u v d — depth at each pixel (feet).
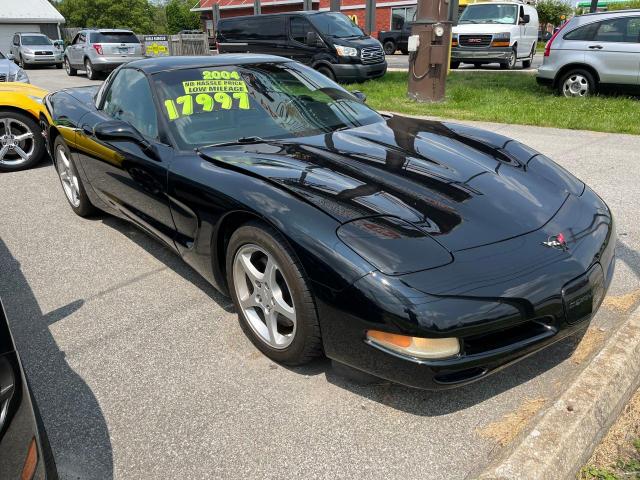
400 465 6.99
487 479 6.39
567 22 33.88
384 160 9.61
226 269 9.52
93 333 10.14
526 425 7.38
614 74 32.32
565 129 25.61
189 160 10.18
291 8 130.00
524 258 7.45
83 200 15.42
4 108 20.97
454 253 7.31
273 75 12.91
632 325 8.94
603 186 17.13
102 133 11.55
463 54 52.44
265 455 7.22
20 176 21.08
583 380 7.77
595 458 7.08
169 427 7.75
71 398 8.41
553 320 7.44
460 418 7.74
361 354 7.36
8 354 5.31
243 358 9.23
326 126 11.63
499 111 29.71
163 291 11.67
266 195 8.39
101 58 62.44
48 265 13.10
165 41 77.56
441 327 6.75
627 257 12.32
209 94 11.83
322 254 7.41
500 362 7.25
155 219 11.44
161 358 9.32
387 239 7.38
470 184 8.91
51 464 5.82
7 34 144.46
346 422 7.73
